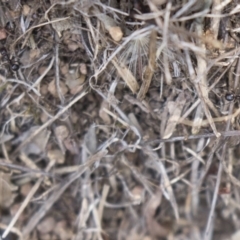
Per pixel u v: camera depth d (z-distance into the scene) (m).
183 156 0.26
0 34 0.23
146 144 0.25
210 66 0.22
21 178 0.27
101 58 0.23
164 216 0.28
